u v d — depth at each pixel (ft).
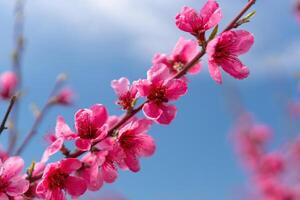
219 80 2.02
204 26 2.02
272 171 5.33
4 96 2.90
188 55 2.14
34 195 2.01
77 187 1.97
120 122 2.00
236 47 2.01
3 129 1.95
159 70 2.01
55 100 2.95
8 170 1.96
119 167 2.03
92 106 1.98
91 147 1.97
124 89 2.02
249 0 2.00
